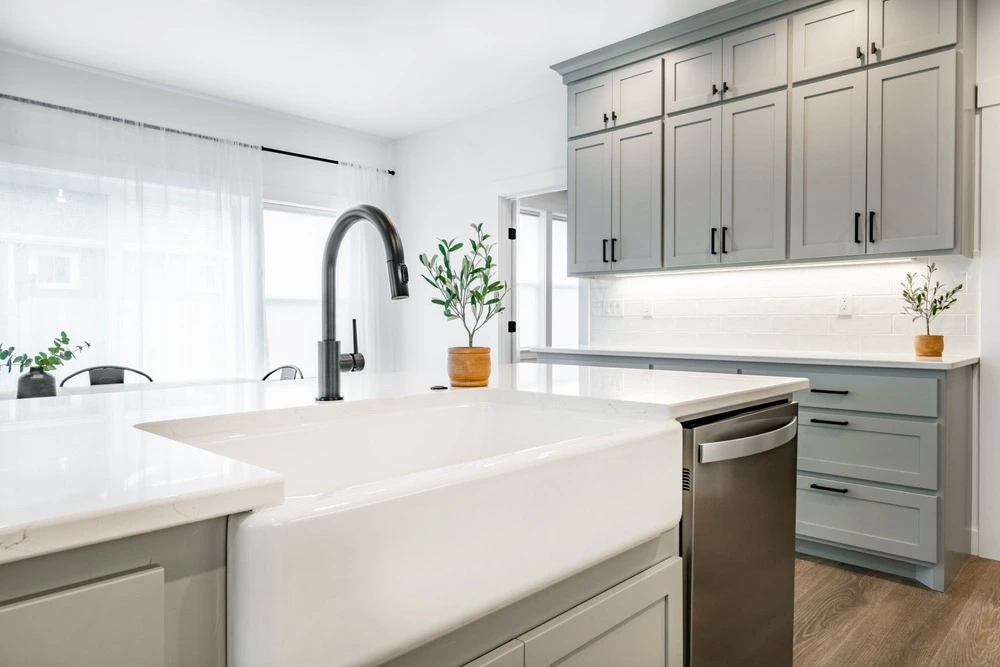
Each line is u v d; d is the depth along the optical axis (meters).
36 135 3.66
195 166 4.27
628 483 0.90
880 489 2.54
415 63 3.89
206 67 3.93
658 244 3.47
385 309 5.45
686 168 3.36
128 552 0.50
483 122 4.80
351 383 1.55
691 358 3.12
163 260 4.11
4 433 0.82
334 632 0.55
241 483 0.54
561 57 3.81
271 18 3.31
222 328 4.33
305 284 5.02
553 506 0.77
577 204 3.85
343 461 1.16
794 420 1.51
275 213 4.86
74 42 3.57
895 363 2.49
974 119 2.78
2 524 0.43
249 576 0.52
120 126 3.95
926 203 2.61
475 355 1.46
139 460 0.64
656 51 3.47
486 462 0.72
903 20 2.66
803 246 2.95
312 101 4.54
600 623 0.90
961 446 2.65
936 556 2.41
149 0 3.12
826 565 2.69
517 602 0.79
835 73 2.85
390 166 5.55
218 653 0.55
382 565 0.58
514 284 4.82
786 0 2.97
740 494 1.26
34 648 0.44
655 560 1.04
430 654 0.68
